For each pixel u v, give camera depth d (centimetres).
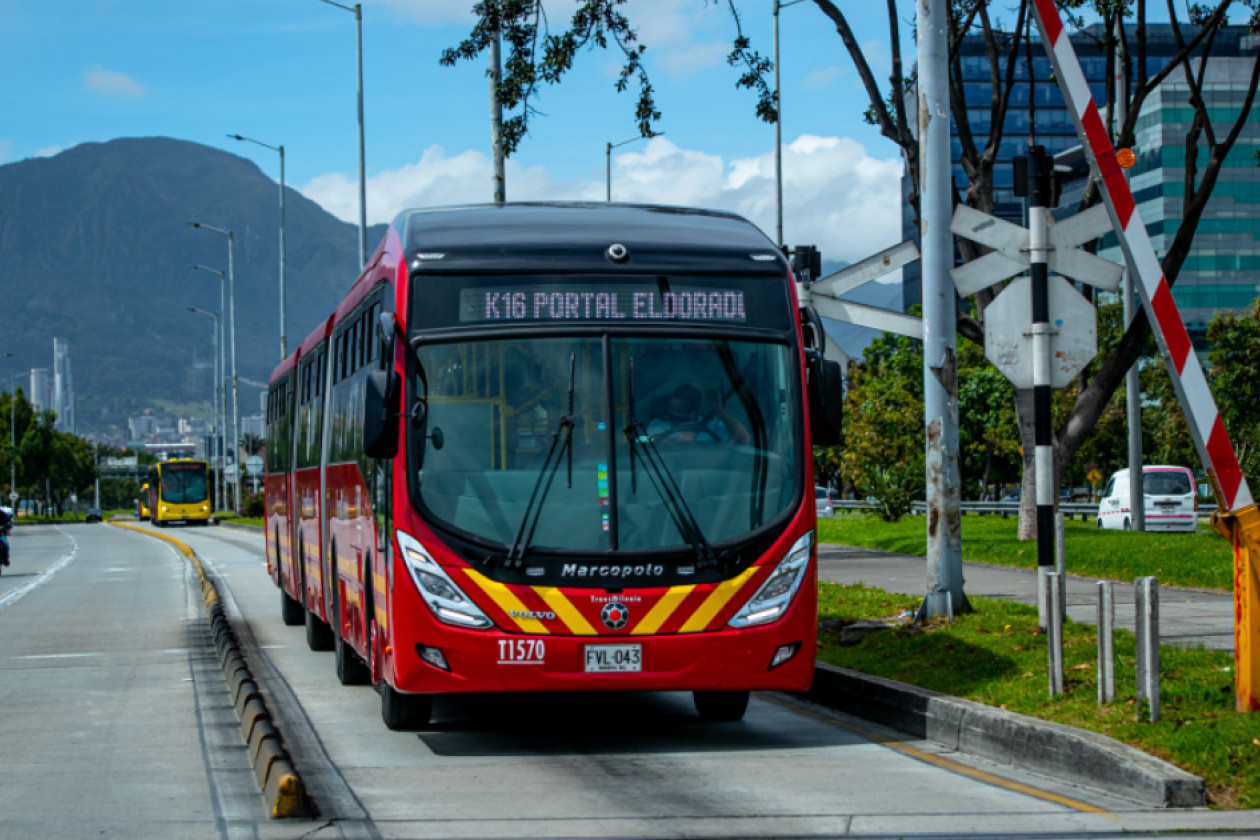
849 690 1360
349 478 1492
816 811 899
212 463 14662
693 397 1141
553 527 1103
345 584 1537
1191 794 900
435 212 1261
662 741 1204
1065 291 1430
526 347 1136
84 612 2789
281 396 2609
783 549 1124
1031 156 1437
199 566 4191
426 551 1101
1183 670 1219
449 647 1089
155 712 1420
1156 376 7050
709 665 1099
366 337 1393
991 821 863
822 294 2209
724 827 856
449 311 1143
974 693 1234
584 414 1125
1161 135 10544
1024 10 3175
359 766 1095
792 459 1148
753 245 1206
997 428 7081
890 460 6350
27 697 1548
